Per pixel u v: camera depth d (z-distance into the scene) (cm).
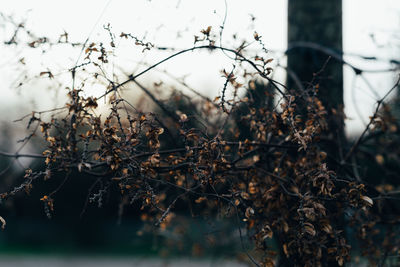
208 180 218
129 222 1139
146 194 209
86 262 1034
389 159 366
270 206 231
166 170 227
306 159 235
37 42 228
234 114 279
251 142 236
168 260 384
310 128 221
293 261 242
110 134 202
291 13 324
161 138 296
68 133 212
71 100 213
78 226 1141
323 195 234
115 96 210
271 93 255
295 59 310
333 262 268
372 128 267
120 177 213
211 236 339
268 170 255
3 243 1189
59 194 1040
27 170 217
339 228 261
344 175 292
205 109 300
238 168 236
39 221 1209
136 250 1087
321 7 316
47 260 1074
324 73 304
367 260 299
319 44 314
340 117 291
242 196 221
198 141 222
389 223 280
